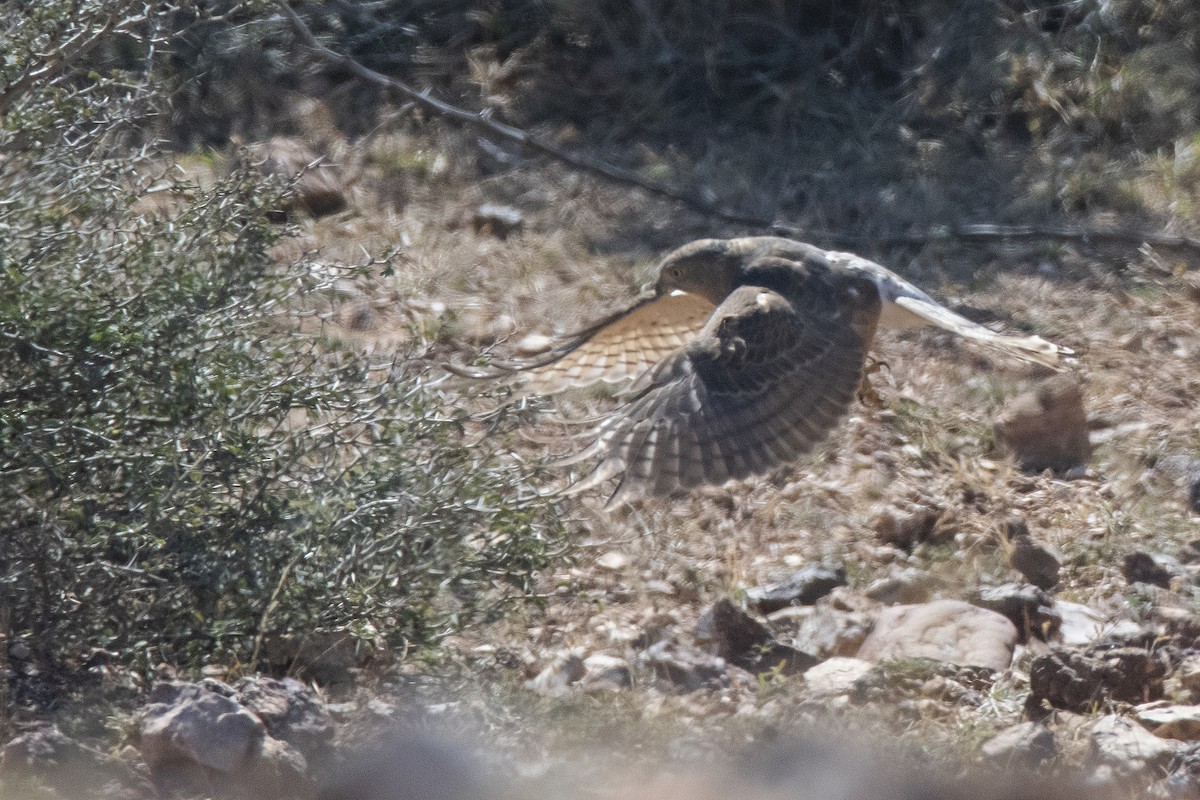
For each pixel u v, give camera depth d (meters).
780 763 9.08
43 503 9.95
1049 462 15.27
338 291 12.59
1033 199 21.69
